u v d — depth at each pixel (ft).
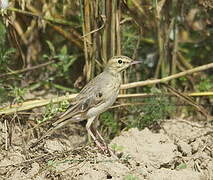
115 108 46.98
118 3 44.86
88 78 45.52
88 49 44.96
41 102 45.09
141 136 43.73
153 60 53.57
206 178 40.96
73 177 38.29
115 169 38.88
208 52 55.26
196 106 48.42
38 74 52.60
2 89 47.55
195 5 51.08
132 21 48.52
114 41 45.21
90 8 44.24
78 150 41.34
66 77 51.70
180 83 52.34
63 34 52.06
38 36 54.08
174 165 41.39
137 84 47.21
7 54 48.62
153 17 51.49
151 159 41.27
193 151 43.57
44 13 50.52
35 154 41.52
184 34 57.82
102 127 46.91
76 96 43.78
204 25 53.72
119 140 43.68
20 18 52.49
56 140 43.80
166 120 47.52
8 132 43.21
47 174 38.88
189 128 46.55
